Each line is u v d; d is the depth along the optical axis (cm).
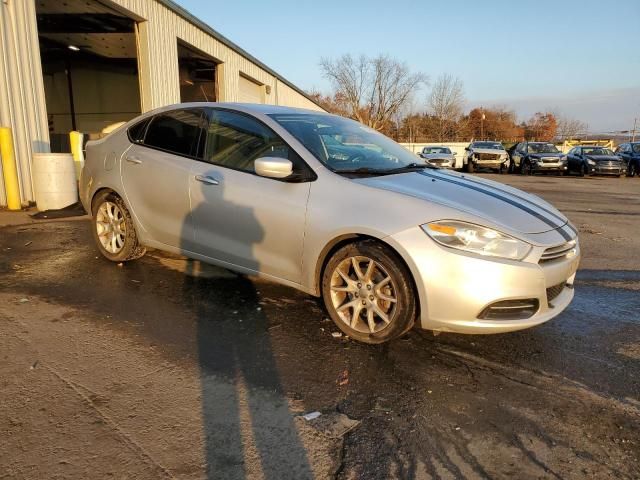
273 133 371
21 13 780
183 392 259
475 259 285
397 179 347
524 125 6303
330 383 275
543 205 361
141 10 1170
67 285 418
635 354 323
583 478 206
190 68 1855
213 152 401
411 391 269
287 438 225
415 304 304
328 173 340
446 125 5722
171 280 438
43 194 757
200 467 204
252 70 2088
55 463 202
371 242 312
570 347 331
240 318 359
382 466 209
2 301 377
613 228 806
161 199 424
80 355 295
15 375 270
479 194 337
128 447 214
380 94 5472
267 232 356
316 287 341
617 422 246
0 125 751
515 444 226
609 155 2158
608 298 436
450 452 220
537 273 291
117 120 2100
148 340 319
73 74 2052
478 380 283
